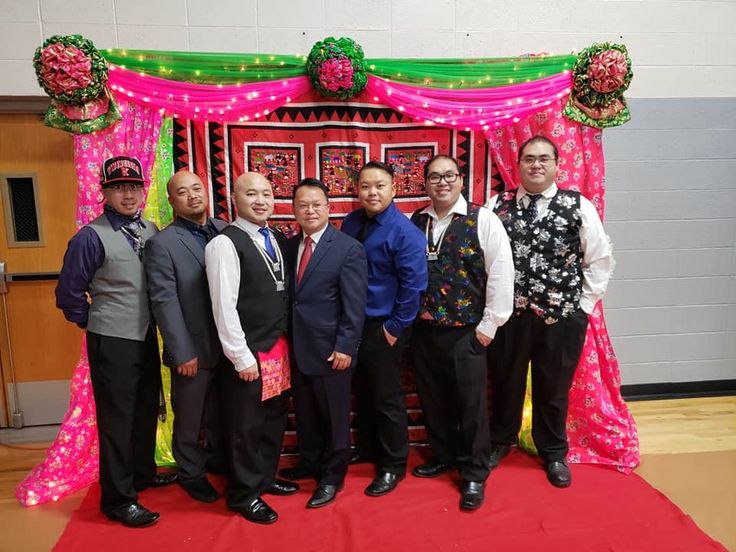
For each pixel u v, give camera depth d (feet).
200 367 7.00
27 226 9.68
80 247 6.53
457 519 7.05
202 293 6.93
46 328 9.98
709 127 10.57
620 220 10.69
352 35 9.56
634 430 8.77
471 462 7.49
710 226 10.87
